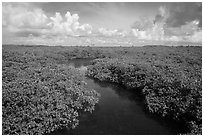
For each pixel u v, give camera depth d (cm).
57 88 1424
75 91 1388
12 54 2872
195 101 1066
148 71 1688
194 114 1027
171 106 1147
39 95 1219
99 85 1816
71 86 1481
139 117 1141
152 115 1168
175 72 1606
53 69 2036
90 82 1923
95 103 1331
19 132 938
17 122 992
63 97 1264
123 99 1430
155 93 1347
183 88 1201
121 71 1939
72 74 1975
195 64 2091
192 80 1293
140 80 1636
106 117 1143
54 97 1240
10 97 1143
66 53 4006
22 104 1116
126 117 1138
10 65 2123
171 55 2964
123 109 1249
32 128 973
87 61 3462
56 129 1002
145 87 1466
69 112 1122
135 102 1369
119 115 1166
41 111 1060
